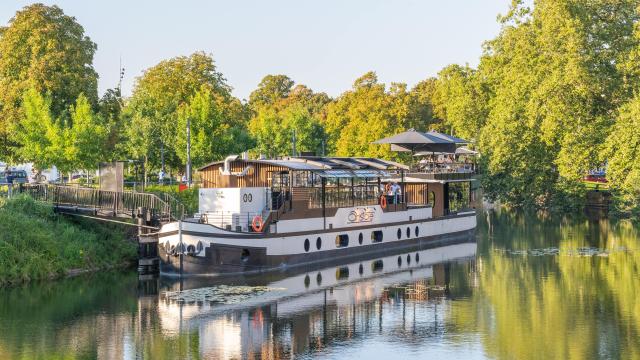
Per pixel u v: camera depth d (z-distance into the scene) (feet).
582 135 253.65
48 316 122.31
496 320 117.91
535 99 268.00
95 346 105.81
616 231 224.94
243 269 156.04
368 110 355.36
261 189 163.32
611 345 103.65
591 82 249.55
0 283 145.18
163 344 106.32
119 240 172.55
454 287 143.74
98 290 141.59
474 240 216.13
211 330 112.98
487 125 325.62
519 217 276.41
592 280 147.43
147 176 290.56
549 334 109.60
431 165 241.55
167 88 325.83
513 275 155.33
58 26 238.07
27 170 286.87
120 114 264.31
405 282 149.38
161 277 153.89
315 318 119.85
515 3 311.47
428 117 410.11
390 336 109.29
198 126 268.82
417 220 206.08
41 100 213.05
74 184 216.33
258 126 395.55
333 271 162.71
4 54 236.63
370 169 198.29
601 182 358.02
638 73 248.73
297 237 167.12
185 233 150.71
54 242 156.66
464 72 364.17
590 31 256.32
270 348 103.96
